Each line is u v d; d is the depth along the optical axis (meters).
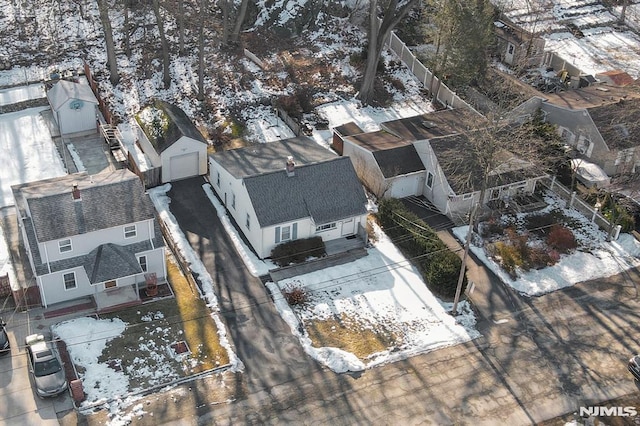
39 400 35.34
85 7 65.19
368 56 59.12
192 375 37.41
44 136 53.00
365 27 67.81
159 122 51.62
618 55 71.69
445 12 59.38
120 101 56.88
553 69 69.25
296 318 41.44
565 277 46.16
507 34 69.31
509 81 59.28
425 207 51.03
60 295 40.56
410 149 51.59
